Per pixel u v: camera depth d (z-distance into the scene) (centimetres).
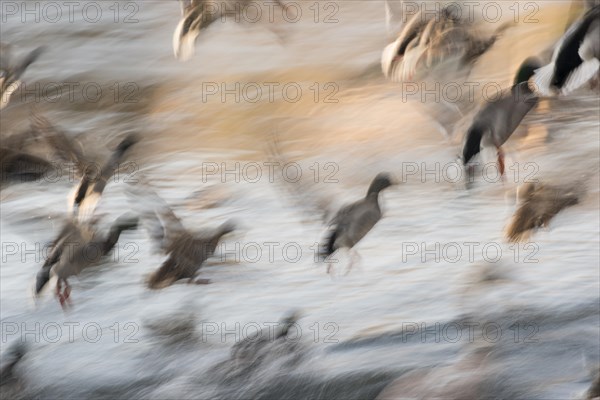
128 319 1457
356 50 2700
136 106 2606
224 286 1530
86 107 2650
